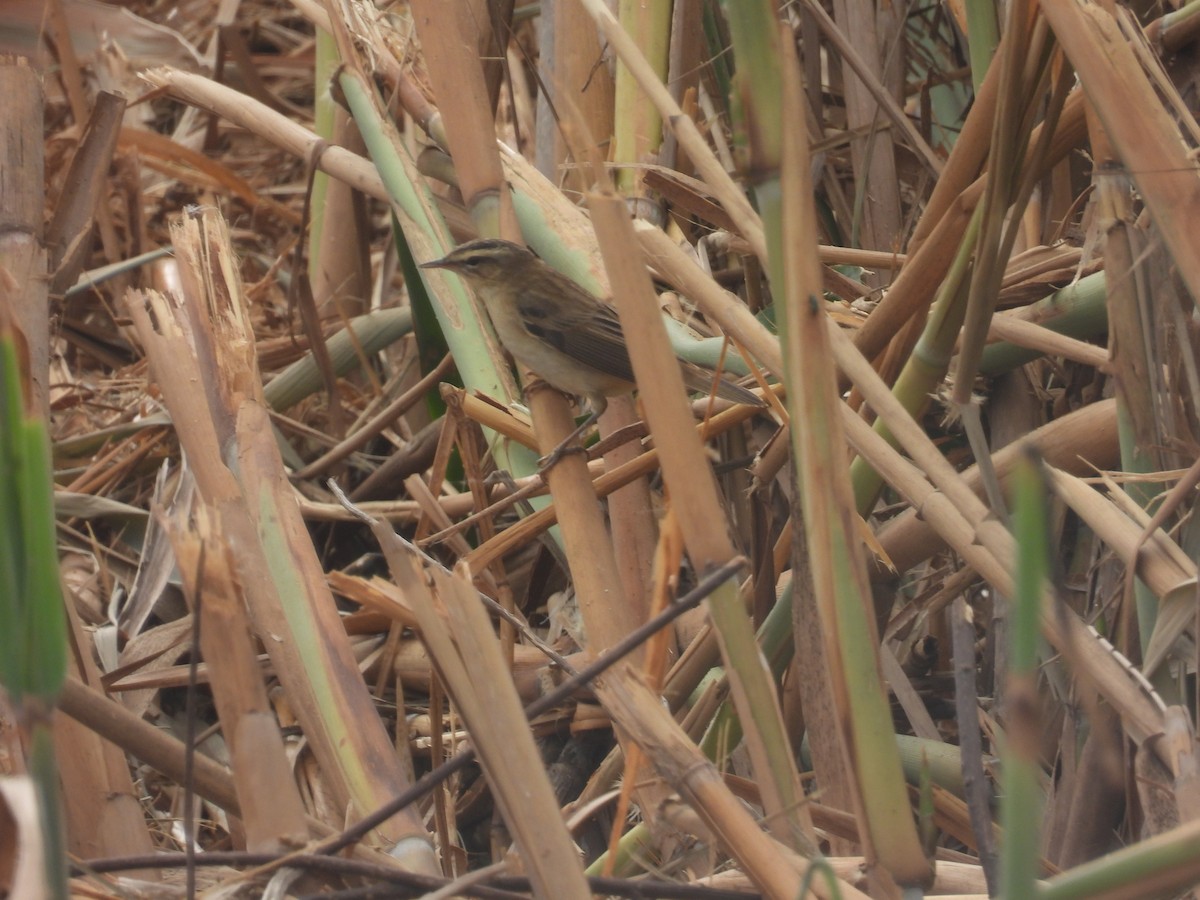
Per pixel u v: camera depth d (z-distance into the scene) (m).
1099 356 7.39
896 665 8.57
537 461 8.81
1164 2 9.24
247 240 16.19
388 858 5.57
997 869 5.16
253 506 6.80
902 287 7.37
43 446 3.52
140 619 9.72
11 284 5.59
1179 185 5.36
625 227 4.64
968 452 9.84
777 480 9.57
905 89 11.77
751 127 4.47
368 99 9.73
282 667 6.50
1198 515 6.45
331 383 12.17
